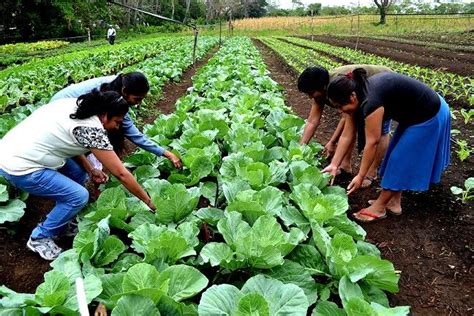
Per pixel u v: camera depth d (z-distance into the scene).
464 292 2.88
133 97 3.28
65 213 3.08
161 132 4.98
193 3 62.81
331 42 23.16
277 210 3.02
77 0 39.44
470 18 33.28
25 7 34.38
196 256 2.74
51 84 8.41
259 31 42.12
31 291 2.91
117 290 2.28
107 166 2.90
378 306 2.02
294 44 22.75
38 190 2.96
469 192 4.18
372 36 27.34
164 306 1.98
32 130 2.90
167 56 13.77
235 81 8.21
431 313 2.71
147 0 53.97
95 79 3.74
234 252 2.46
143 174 3.86
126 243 3.13
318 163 4.27
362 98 3.21
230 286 2.07
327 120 7.00
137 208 3.20
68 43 31.75
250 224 2.91
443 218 3.75
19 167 2.86
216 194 3.62
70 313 2.08
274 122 5.24
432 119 3.24
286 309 2.03
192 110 6.79
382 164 3.68
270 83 8.12
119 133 3.62
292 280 2.44
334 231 2.86
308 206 2.95
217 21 57.47
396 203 3.78
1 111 6.74
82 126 2.80
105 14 43.94
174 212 2.90
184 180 3.67
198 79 8.84
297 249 2.70
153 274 2.14
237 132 4.60
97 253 2.59
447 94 8.09
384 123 3.96
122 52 14.91
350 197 4.19
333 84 3.13
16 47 26.00
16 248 3.36
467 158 5.14
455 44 18.31
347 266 2.35
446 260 3.20
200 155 3.92
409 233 3.55
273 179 3.54
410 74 10.01
